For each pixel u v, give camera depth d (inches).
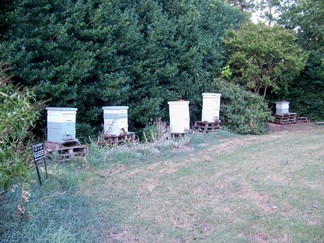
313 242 121.0
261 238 126.0
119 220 144.3
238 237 127.3
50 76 260.4
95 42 301.0
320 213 145.4
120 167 233.0
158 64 355.9
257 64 481.1
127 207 159.3
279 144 322.0
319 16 539.8
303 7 557.3
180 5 402.0
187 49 408.5
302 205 155.3
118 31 316.2
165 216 148.9
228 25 531.8
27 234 116.9
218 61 474.6
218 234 130.4
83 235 124.8
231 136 381.1
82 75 275.0
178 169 228.8
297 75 539.8
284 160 247.1
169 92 376.5
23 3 247.3
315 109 579.5
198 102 429.1
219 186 189.5
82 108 303.3
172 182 199.3
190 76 412.8
